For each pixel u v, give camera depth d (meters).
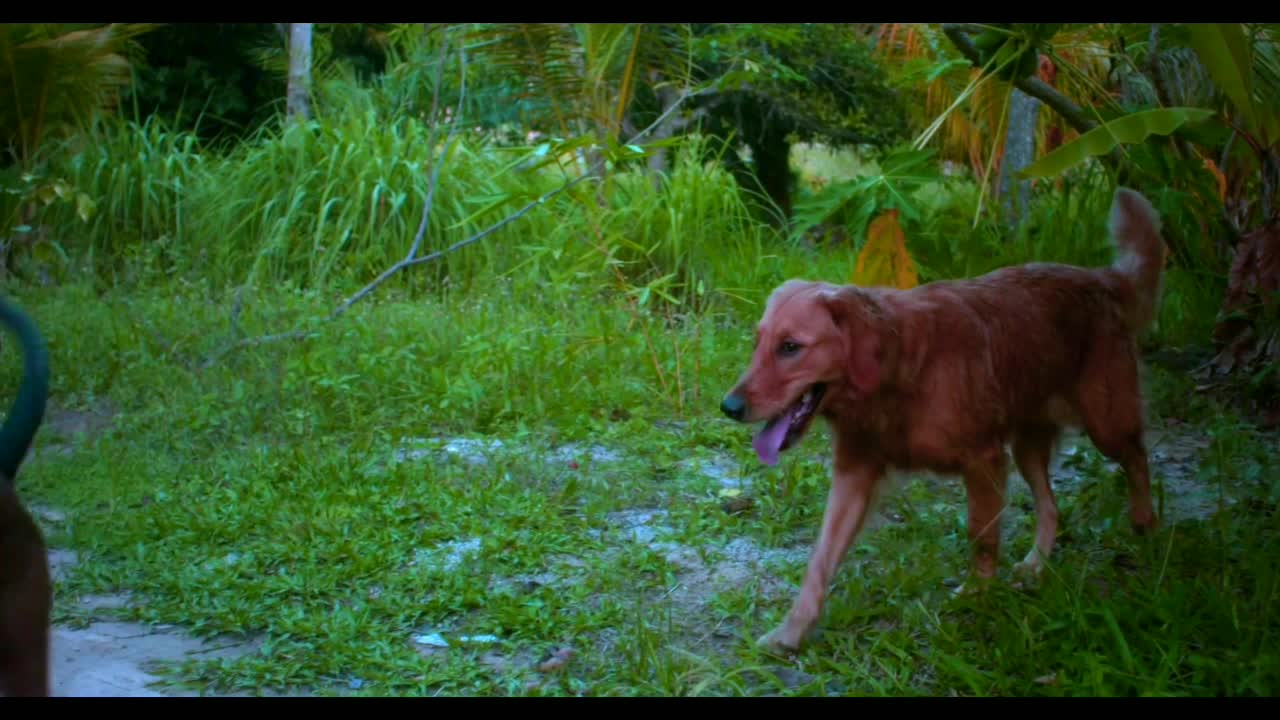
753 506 6.10
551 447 7.14
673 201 11.30
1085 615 4.43
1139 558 5.24
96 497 6.15
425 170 11.87
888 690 4.17
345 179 11.95
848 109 16.80
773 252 11.62
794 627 4.53
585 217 10.91
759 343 4.57
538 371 8.20
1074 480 6.63
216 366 8.37
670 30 13.14
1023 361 4.90
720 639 4.73
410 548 5.55
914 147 8.35
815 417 4.62
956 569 5.04
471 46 11.59
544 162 8.49
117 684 4.27
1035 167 7.24
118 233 12.23
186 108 17.25
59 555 5.53
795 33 14.68
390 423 7.49
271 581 5.12
